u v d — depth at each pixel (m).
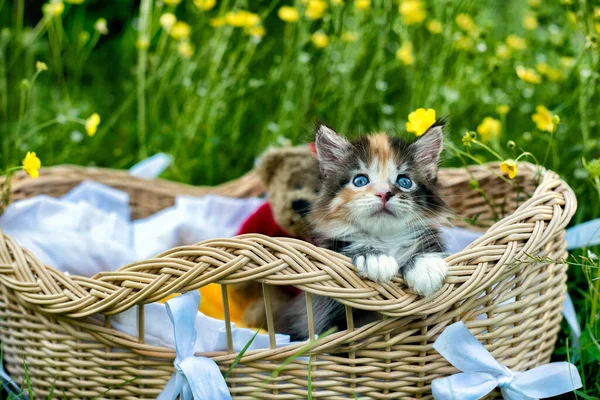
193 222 4.22
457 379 2.61
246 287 3.52
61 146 5.68
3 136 5.72
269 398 2.63
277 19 7.04
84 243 3.74
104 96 6.76
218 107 5.20
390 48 5.61
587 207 4.21
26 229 3.80
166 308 2.59
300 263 2.49
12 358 3.02
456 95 4.54
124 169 5.79
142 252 4.03
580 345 3.18
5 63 6.45
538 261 2.66
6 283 2.79
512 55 5.20
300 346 2.57
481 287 2.56
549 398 3.11
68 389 2.83
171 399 2.62
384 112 4.95
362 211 2.84
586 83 4.12
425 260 2.55
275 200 3.66
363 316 2.79
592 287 3.16
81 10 6.95
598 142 4.19
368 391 2.63
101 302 2.58
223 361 2.63
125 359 2.69
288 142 4.39
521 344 2.82
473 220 3.70
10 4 7.26
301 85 5.41
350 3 5.33
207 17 6.06
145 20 5.01
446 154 4.24
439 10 5.02
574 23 4.31
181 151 5.28
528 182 3.73
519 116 5.18
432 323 2.59
